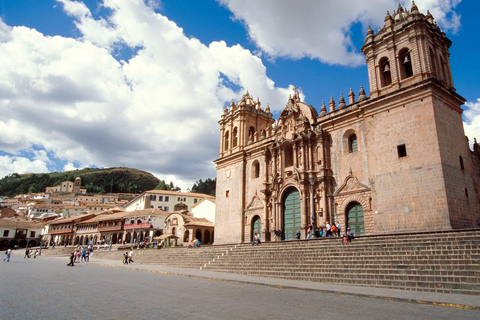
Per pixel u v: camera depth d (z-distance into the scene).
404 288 18.62
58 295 15.83
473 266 18.31
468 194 32.72
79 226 101.56
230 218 54.94
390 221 32.88
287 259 28.62
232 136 60.75
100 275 27.62
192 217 75.81
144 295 16.08
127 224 83.88
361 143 38.56
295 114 47.97
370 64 39.09
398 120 34.25
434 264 19.84
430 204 30.34
